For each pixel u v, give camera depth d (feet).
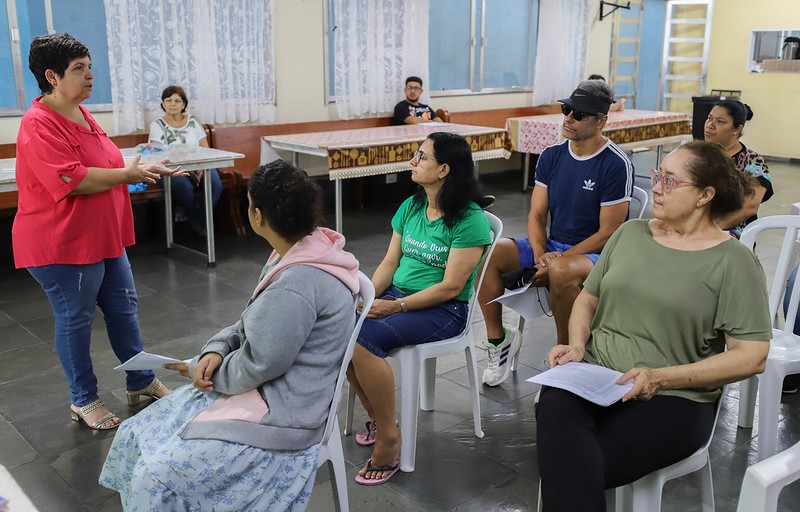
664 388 5.55
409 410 7.71
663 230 6.20
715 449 8.27
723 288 5.69
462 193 7.67
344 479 6.17
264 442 5.30
